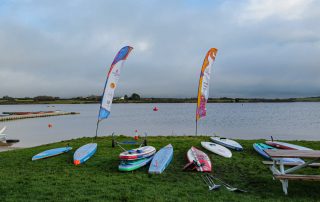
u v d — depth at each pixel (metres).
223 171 11.42
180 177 10.66
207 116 81.62
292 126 50.69
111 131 43.25
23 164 12.79
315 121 61.31
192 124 55.66
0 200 8.21
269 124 54.59
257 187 9.56
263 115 85.19
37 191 8.96
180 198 8.31
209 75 17.89
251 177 10.61
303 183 9.75
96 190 9.02
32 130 45.28
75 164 12.55
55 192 8.84
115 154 14.21
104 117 17.78
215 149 14.30
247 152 14.51
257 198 8.42
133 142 16.44
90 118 74.56
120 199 8.26
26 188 9.28
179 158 13.33
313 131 42.50
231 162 12.60
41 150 15.63
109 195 8.53
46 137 36.25
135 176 10.73
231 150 14.91
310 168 11.31
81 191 8.94
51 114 86.06
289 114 89.88
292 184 9.68
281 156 8.88
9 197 8.47
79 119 70.94
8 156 14.45
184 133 40.19
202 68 17.58
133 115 89.12
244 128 47.38
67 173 11.21
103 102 17.48
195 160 11.85
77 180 10.16
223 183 9.97
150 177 10.63
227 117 76.75
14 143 30.28
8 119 65.94
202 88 17.92
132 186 9.43
